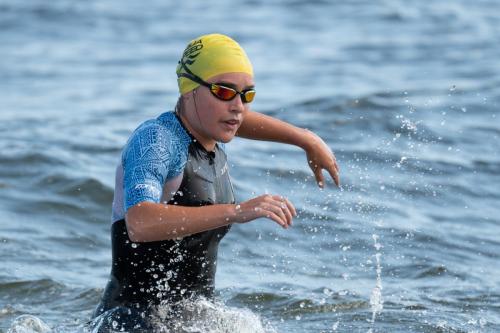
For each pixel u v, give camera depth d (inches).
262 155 1264.8
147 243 582.6
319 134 1374.3
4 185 1130.0
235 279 852.6
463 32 2472.9
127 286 597.6
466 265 896.3
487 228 1006.4
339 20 2743.6
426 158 1235.2
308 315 749.9
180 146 560.7
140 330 583.2
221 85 548.4
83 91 1863.9
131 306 599.2
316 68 2034.9
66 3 3139.8
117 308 600.4
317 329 709.3
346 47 2314.2
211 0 3203.7
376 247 860.6
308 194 1098.1
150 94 1824.6
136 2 3181.6
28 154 1240.8
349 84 1807.3
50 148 1293.1
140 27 2706.7
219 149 599.2
